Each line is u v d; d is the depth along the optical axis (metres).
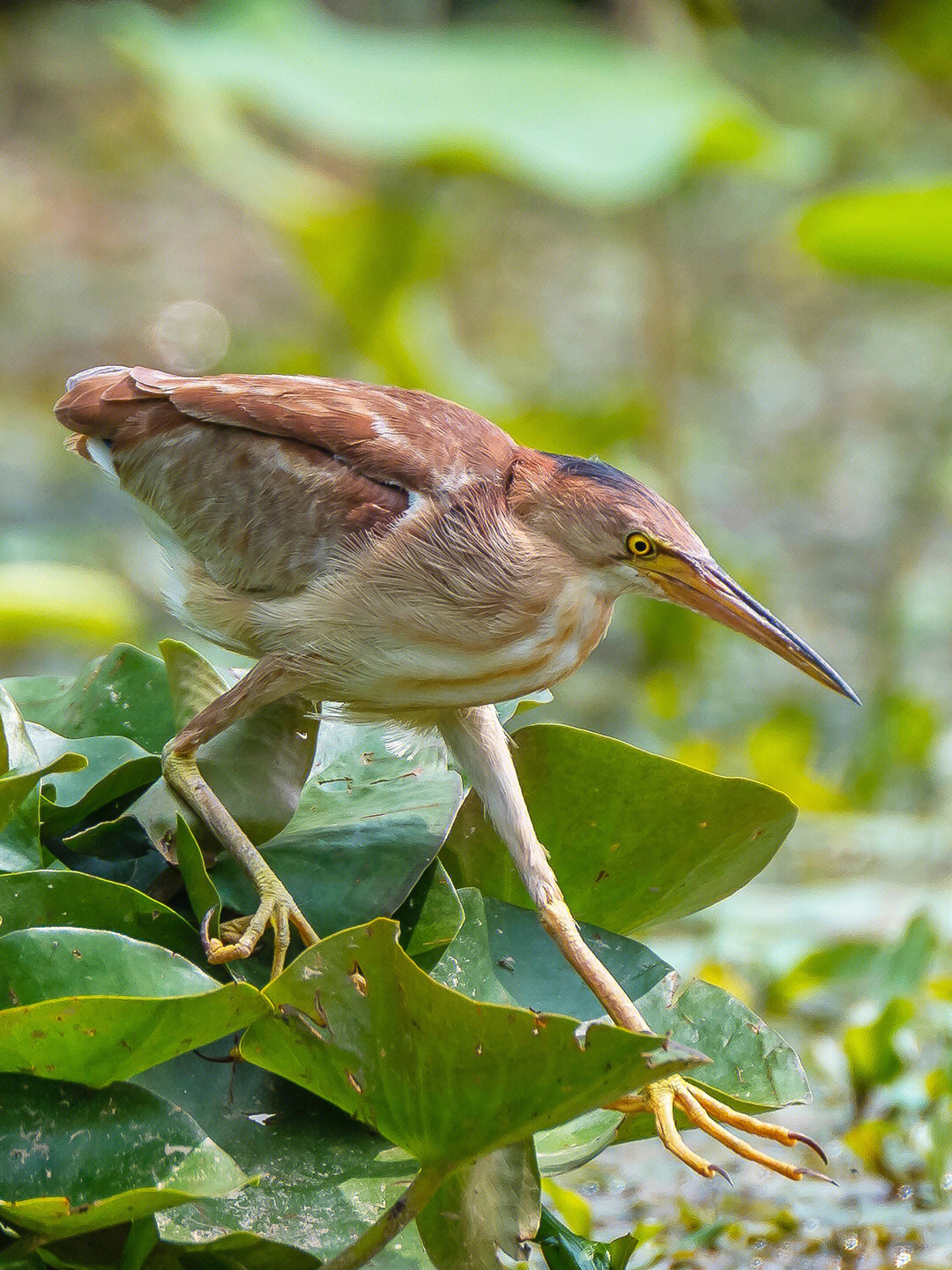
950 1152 5.67
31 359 12.66
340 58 7.86
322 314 9.98
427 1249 5.50
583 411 8.05
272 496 5.62
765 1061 5.54
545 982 5.55
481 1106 5.48
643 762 5.56
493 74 7.58
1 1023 5.47
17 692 5.61
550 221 15.69
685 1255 5.63
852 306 14.70
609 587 5.62
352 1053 5.49
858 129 13.60
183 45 7.66
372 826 5.56
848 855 6.03
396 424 5.62
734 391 12.88
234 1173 5.48
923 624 8.64
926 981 5.78
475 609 5.61
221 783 5.57
